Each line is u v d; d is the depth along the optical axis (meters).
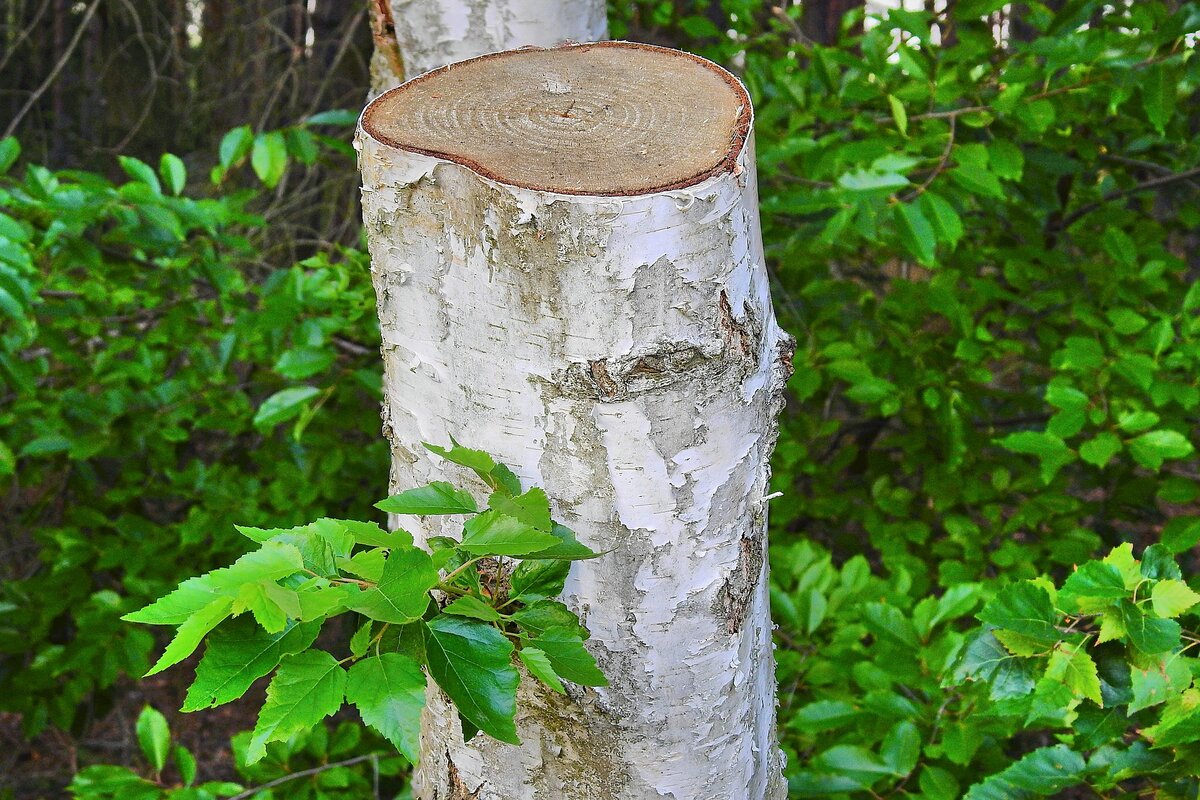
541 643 1.01
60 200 1.74
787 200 1.62
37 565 3.19
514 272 1.02
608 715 1.08
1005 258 2.18
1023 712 1.21
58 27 4.01
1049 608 1.17
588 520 1.05
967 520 2.08
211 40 3.97
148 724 1.48
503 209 1.01
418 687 0.95
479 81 1.13
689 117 1.08
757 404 1.08
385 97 1.11
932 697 1.44
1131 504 2.15
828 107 2.02
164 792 1.48
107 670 2.11
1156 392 1.67
